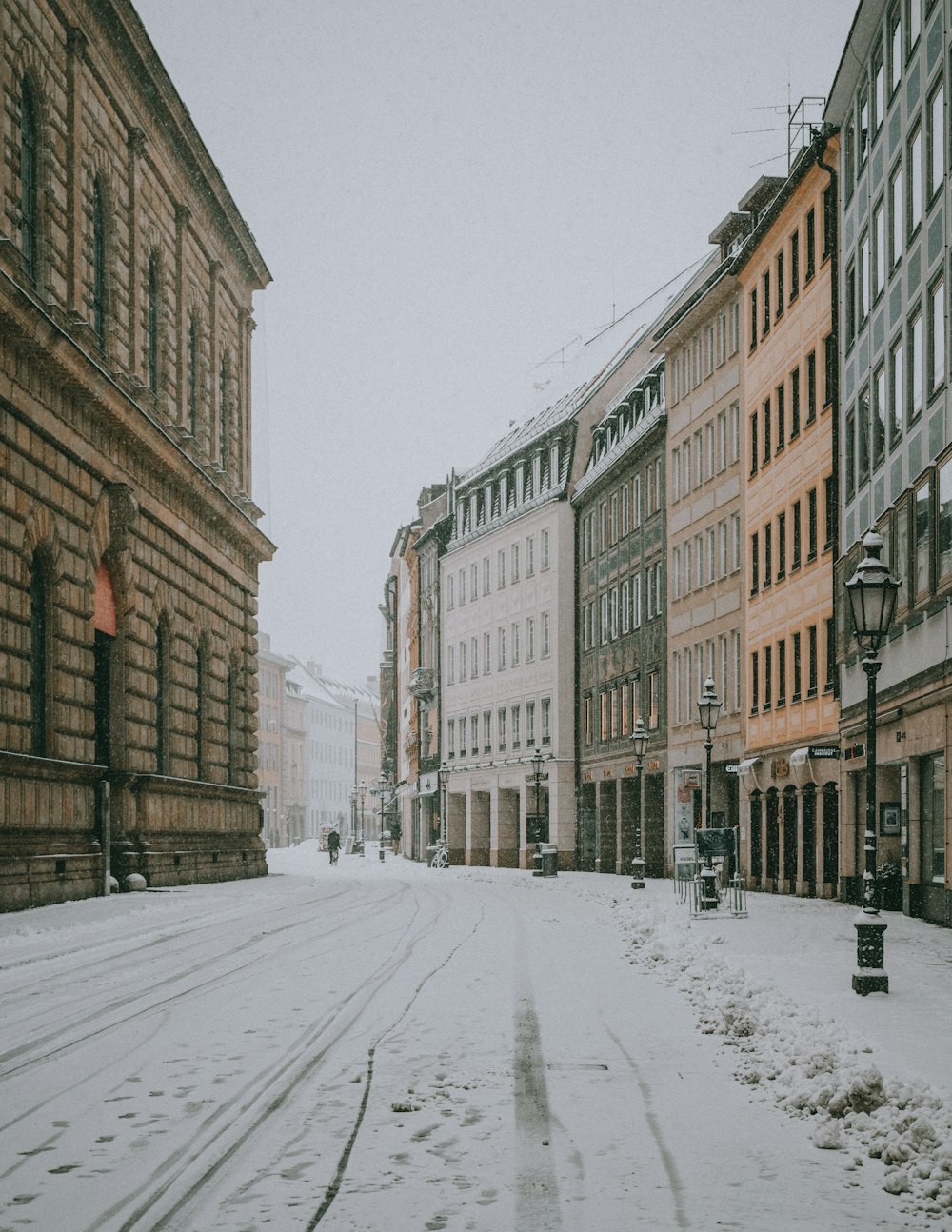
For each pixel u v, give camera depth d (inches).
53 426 1124.5
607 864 2501.2
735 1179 301.6
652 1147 328.8
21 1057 442.6
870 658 655.1
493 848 3019.2
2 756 986.7
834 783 1450.5
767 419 1728.6
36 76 1127.6
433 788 3410.4
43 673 1123.9
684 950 782.5
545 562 2817.4
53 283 1160.8
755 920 1079.0
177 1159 313.7
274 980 648.4
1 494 1011.3
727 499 1899.6
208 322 1804.9
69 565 1171.9
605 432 2605.8
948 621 980.6
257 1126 346.6
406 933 929.5
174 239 1616.6
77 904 1112.2
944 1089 368.8
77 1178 298.2
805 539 1563.7
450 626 3326.8
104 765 1237.7
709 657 1973.4
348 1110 365.4
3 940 816.3
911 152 1106.7
